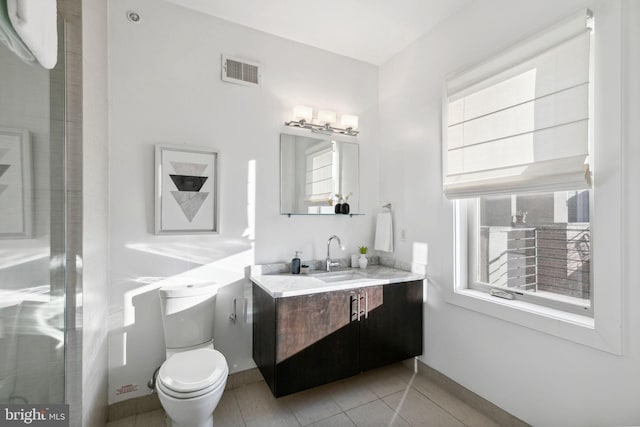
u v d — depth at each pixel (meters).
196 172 2.15
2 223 0.91
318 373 1.98
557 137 1.55
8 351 0.94
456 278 2.16
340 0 2.08
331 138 2.73
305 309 1.94
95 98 1.63
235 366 2.28
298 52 2.58
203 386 1.47
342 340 2.06
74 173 1.38
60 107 1.32
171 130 2.09
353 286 2.10
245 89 2.36
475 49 2.04
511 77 1.78
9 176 0.95
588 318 1.53
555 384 1.58
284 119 2.51
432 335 2.34
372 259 2.91
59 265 1.30
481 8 2.00
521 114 1.72
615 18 1.35
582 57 1.46
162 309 1.94
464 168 2.06
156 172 2.02
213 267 2.22
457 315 2.14
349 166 2.81
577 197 1.61
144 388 1.99
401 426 1.82
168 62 2.09
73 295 1.37
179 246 2.11
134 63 1.99
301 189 2.57
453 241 2.17
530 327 1.67
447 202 2.22
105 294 1.85
